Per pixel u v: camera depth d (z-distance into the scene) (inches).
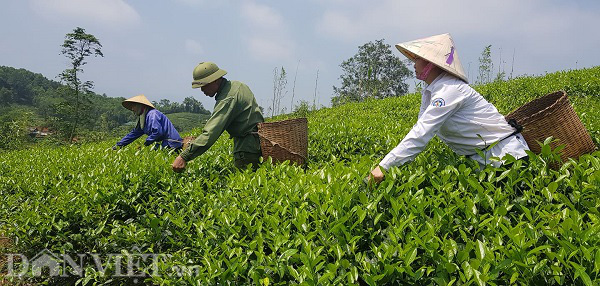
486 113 121.8
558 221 90.5
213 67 190.2
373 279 84.7
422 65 125.5
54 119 1533.0
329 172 137.2
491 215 104.5
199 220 128.7
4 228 184.4
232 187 147.7
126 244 144.3
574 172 109.3
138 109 273.4
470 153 127.9
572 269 81.6
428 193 120.3
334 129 274.7
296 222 109.8
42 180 203.9
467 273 81.4
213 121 181.6
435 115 117.6
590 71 530.6
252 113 194.1
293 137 190.7
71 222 161.8
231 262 103.0
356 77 1872.5
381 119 402.0
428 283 90.2
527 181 108.1
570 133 125.3
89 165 217.3
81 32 1467.8
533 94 488.4
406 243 96.3
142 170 178.2
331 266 89.0
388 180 114.4
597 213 94.5
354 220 109.2
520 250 82.4
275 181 142.3
